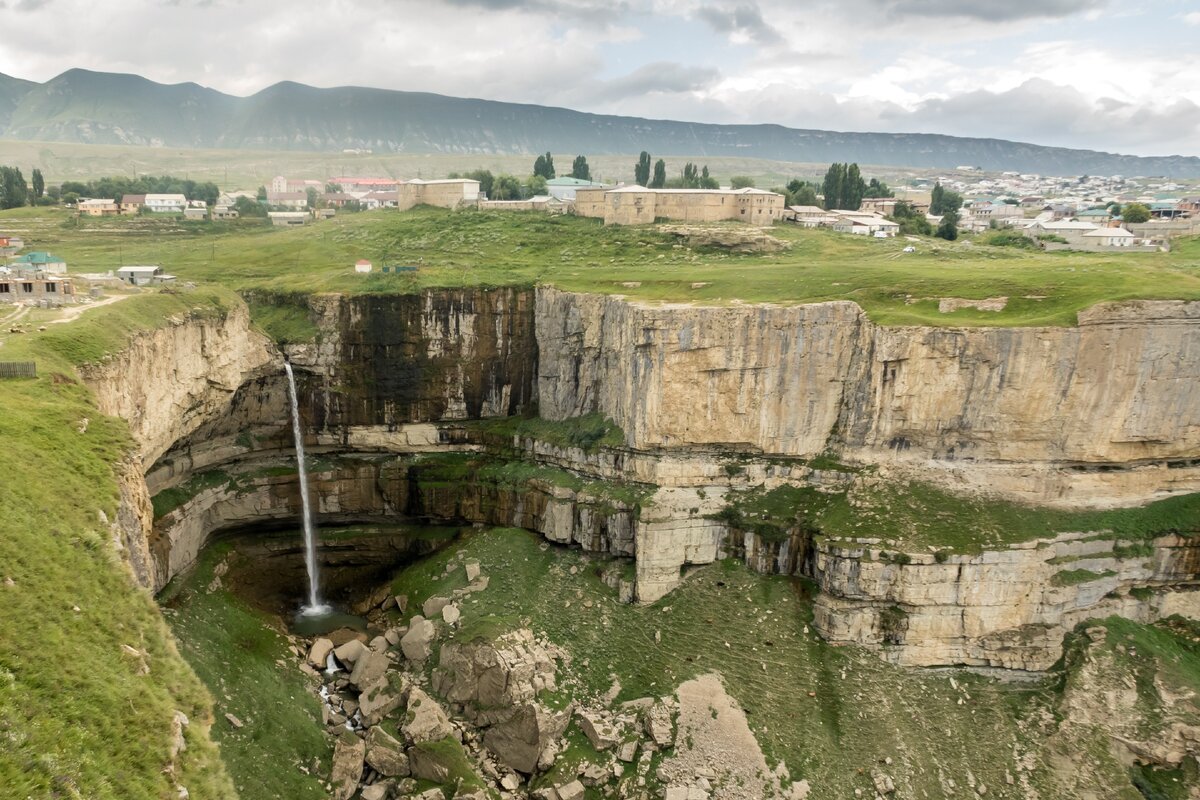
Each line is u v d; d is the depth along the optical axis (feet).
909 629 250.37
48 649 115.65
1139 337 258.16
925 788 215.31
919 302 294.25
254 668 243.81
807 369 282.77
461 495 332.60
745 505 286.05
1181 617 261.03
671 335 278.26
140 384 233.96
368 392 333.62
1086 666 243.40
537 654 247.70
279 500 320.91
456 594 285.23
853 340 281.54
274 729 222.28
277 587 317.42
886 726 229.66
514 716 229.04
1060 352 261.44
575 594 282.15
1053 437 269.03
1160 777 222.28
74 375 199.52
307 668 260.62
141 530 174.81
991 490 273.33
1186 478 272.51
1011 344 263.70
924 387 273.75
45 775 96.58
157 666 134.31
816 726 227.81
